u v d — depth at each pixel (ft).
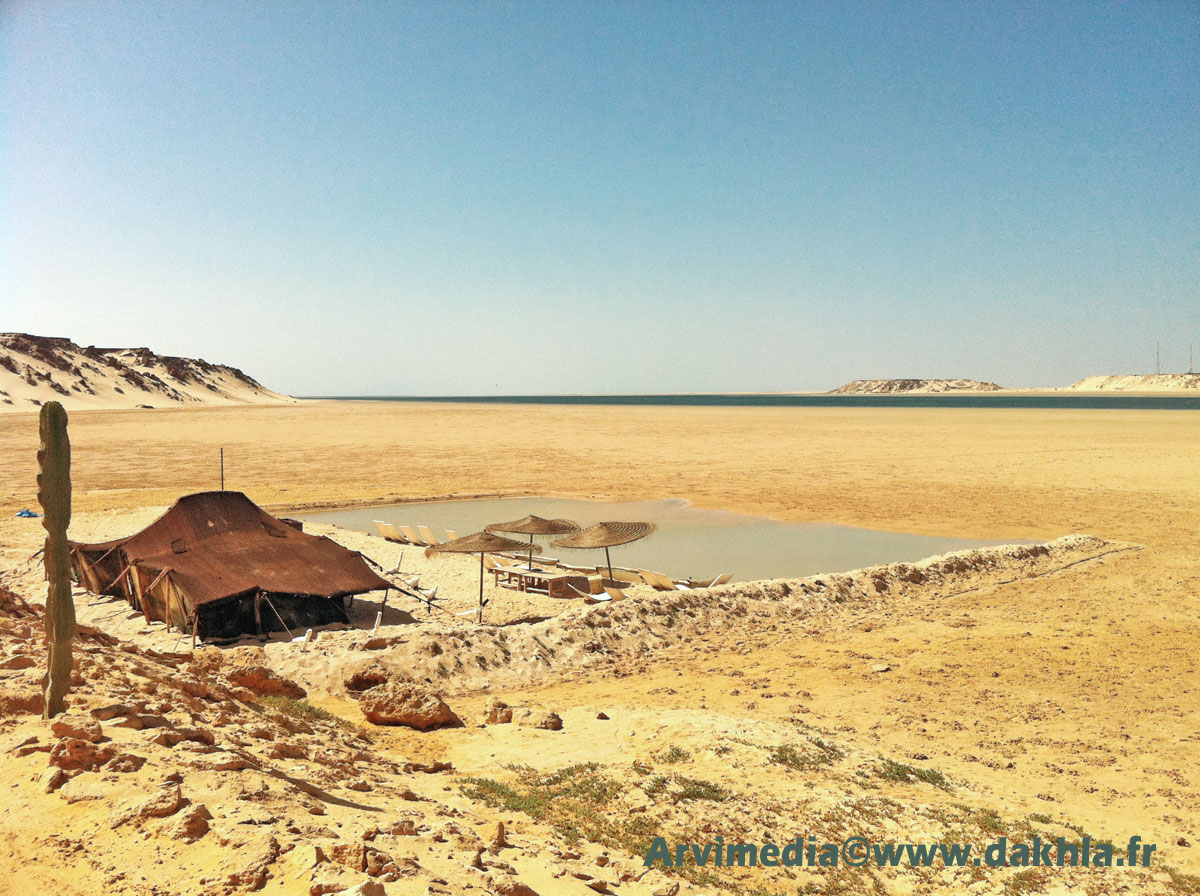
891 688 50.78
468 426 350.23
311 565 65.36
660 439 273.13
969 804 32.78
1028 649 58.49
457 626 60.44
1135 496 134.92
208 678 38.75
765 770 34.42
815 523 117.39
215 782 21.47
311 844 18.06
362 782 27.14
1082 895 24.53
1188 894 25.08
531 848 24.97
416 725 41.78
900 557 94.73
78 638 37.29
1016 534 107.14
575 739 39.91
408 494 138.82
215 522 66.90
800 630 65.87
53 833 18.02
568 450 229.04
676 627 64.80
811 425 354.33
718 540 105.91
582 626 61.41
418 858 19.79
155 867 16.78
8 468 161.48
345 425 353.92
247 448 227.81
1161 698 47.80
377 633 58.85
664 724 40.75
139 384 651.25
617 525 77.51
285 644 55.88
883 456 208.13
